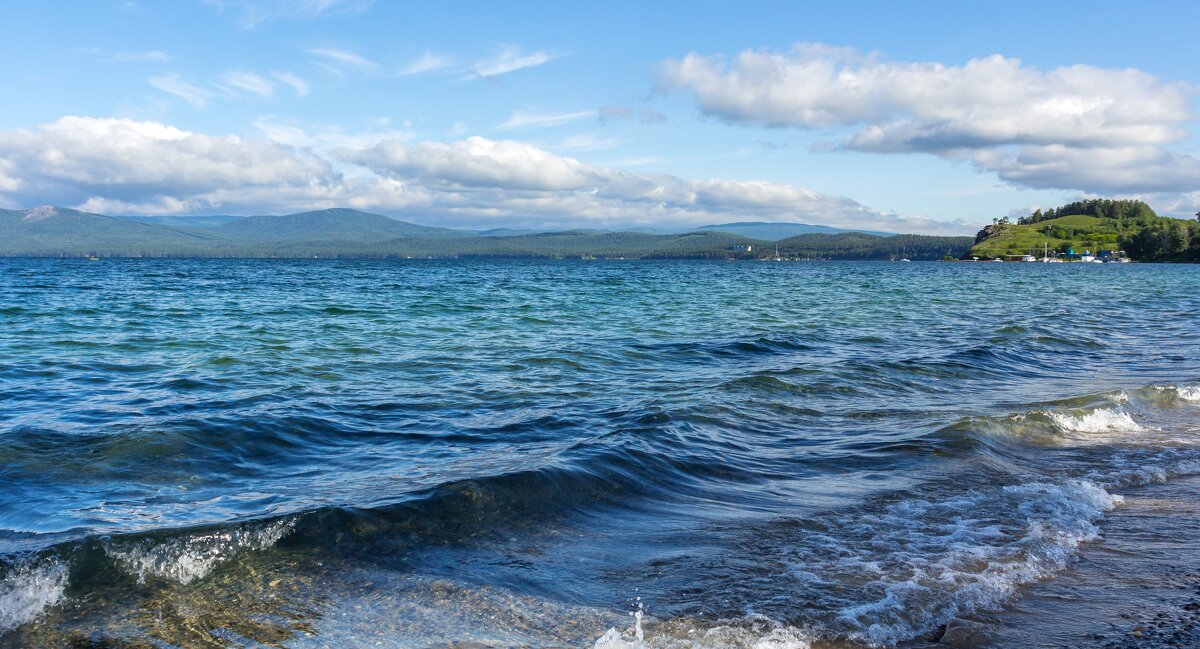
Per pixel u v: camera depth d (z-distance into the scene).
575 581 5.61
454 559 5.98
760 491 7.98
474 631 4.80
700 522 6.95
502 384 14.13
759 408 12.10
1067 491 7.96
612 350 19.22
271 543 6.02
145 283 57.81
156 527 6.29
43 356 16.97
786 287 62.47
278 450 9.24
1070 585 5.62
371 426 10.62
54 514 6.66
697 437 10.04
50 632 4.72
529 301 39.97
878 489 8.05
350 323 26.06
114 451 8.75
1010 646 4.68
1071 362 19.02
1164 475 8.77
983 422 10.84
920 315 33.09
